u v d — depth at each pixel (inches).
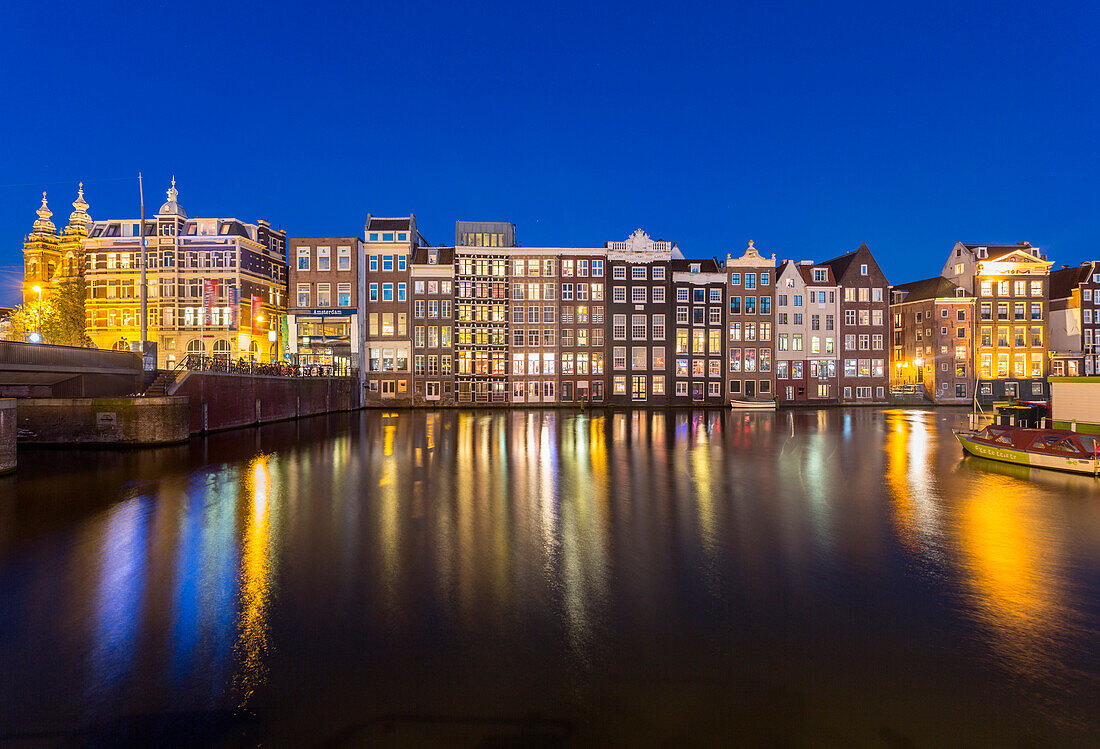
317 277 2412.6
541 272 2546.8
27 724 259.8
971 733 252.2
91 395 1155.9
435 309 2491.4
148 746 244.4
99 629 349.4
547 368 2544.3
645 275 2586.1
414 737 247.8
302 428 1599.4
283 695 280.4
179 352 2228.1
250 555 485.7
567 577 437.4
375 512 633.0
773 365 2642.7
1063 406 1035.3
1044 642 337.7
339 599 393.7
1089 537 549.3
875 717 263.0
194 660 312.8
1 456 821.9
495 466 952.9
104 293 2261.3
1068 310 2851.9
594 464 980.6
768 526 585.9
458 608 379.9
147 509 642.2
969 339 2726.4
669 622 360.8
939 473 900.6
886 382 2728.8
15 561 470.6
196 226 2333.9
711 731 252.8
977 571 456.1
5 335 2192.4
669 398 2583.7
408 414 2182.6
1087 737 249.4
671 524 590.6
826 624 359.3
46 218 2684.5
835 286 2701.8
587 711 267.4
